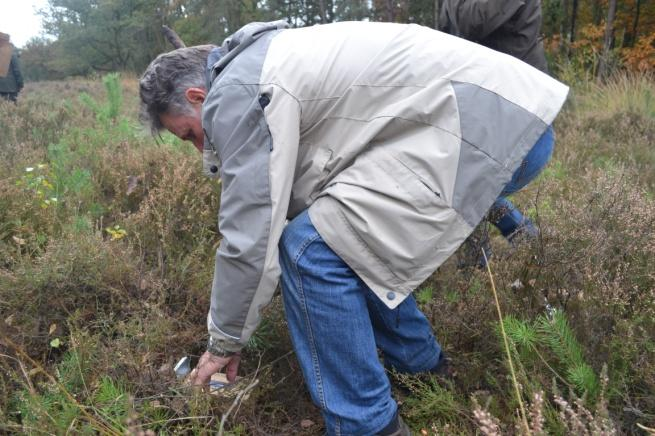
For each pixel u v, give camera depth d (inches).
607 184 88.7
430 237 59.3
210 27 1010.1
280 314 82.9
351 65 61.6
